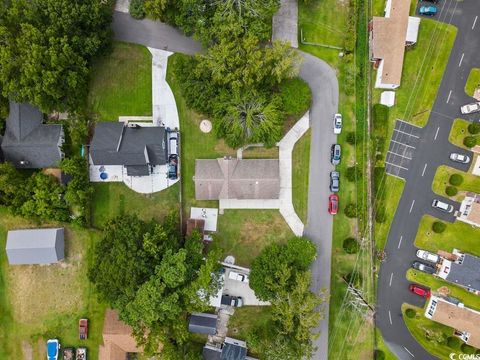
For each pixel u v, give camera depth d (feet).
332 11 154.71
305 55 155.33
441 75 155.53
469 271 150.00
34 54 127.44
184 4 137.49
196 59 144.97
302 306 134.31
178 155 155.43
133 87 155.74
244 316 155.84
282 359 132.57
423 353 156.97
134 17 154.51
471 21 155.22
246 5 135.64
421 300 156.66
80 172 147.84
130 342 150.71
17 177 145.18
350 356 155.84
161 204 156.35
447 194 155.33
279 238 155.94
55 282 157.17
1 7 132.05
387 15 151.94
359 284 155.53
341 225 155.63
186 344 149.79
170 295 132.77
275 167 150.71
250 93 141.90
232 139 146.61
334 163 154.30
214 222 155.94
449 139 155.74
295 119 155.12
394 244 156.87
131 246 137.39
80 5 136.15
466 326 149.07
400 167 156.25
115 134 148.25
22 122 146.92
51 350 155.02
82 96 147.54
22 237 151.43
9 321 156.87
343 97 154.71
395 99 155.43
